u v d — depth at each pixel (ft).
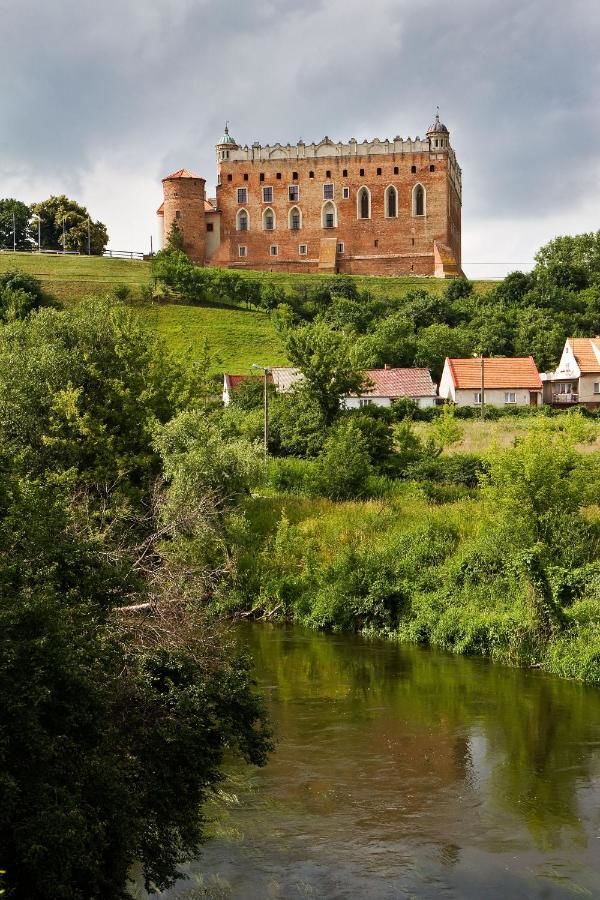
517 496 108.06
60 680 40.88
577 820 55.31
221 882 48.32
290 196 540.93
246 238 544.21
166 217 534.78
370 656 95.25
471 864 50.03
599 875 48.80
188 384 146.00
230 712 53.36
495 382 324.39
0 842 36.60
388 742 68.85
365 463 157.99
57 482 82.43
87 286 472.03
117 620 53.36
